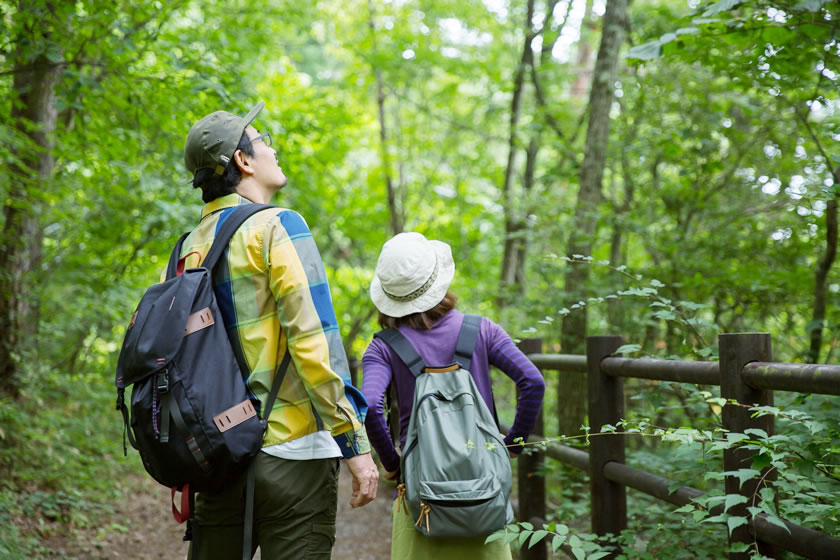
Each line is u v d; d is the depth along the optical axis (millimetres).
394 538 2125
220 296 1905
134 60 5711
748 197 5695
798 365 1828
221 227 1961
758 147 5500
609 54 6254
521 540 1945
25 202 5562
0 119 5645
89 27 5488
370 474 1834
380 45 10914
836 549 1718
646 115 6164
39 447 5441
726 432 2039
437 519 1885
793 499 2150
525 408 2152
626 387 4855
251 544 1803
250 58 8945
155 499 5711
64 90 5355
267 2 9266
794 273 4754
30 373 5902
